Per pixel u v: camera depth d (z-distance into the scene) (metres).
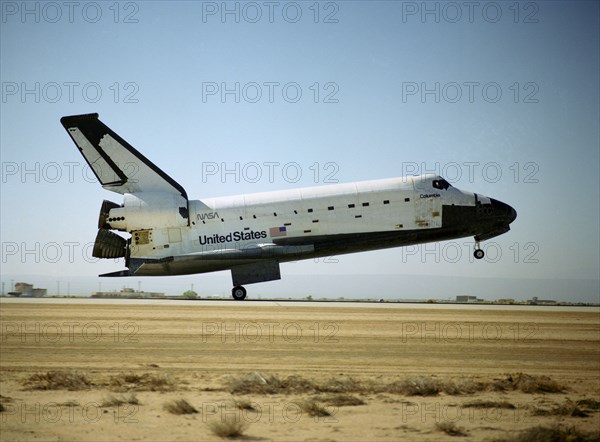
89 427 28.27
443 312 72.00
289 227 85.31
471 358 44.34
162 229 84.69
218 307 73.81
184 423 28.92
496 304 93.06
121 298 96.94
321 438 27.25
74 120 86.25
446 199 86.75
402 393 34.72
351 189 86.88
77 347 45.97
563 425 29.41
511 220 88.69
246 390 34.12
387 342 49.47
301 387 34.72
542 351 47.69
